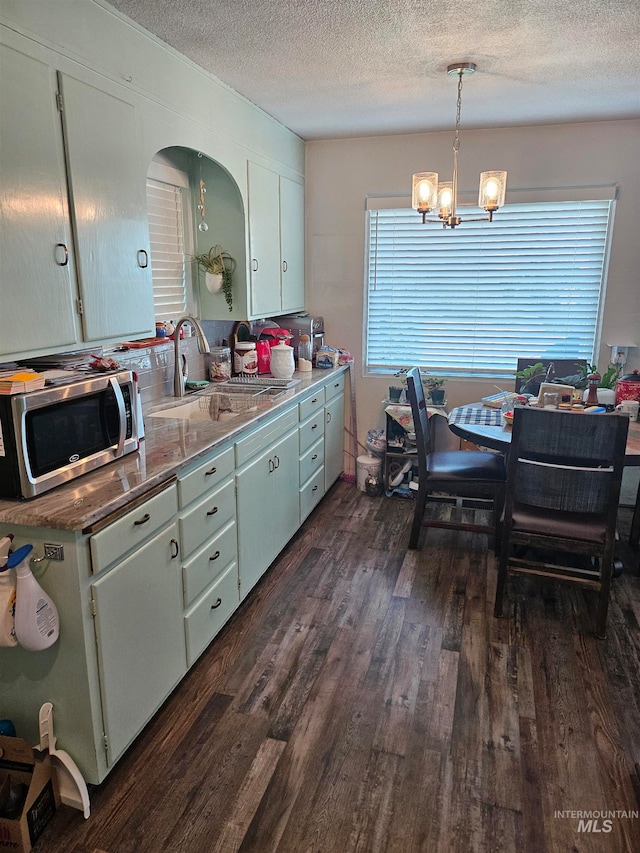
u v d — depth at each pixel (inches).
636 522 130.0
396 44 94.3
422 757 73.4
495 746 75.1
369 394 172.1
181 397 118.6
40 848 62.0
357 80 111.4
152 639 74.9
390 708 81.7
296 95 120.7
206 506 87.1
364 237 162.7
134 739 74.7
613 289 149.1
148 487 70.6
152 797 67.9
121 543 66.4
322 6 81.0
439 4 80.2
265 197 135.5
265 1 79.1
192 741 76.0
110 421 75.8
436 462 130.6
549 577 99.3
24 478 62.3
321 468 149.4
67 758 65.4
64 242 74.5
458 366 166.1
